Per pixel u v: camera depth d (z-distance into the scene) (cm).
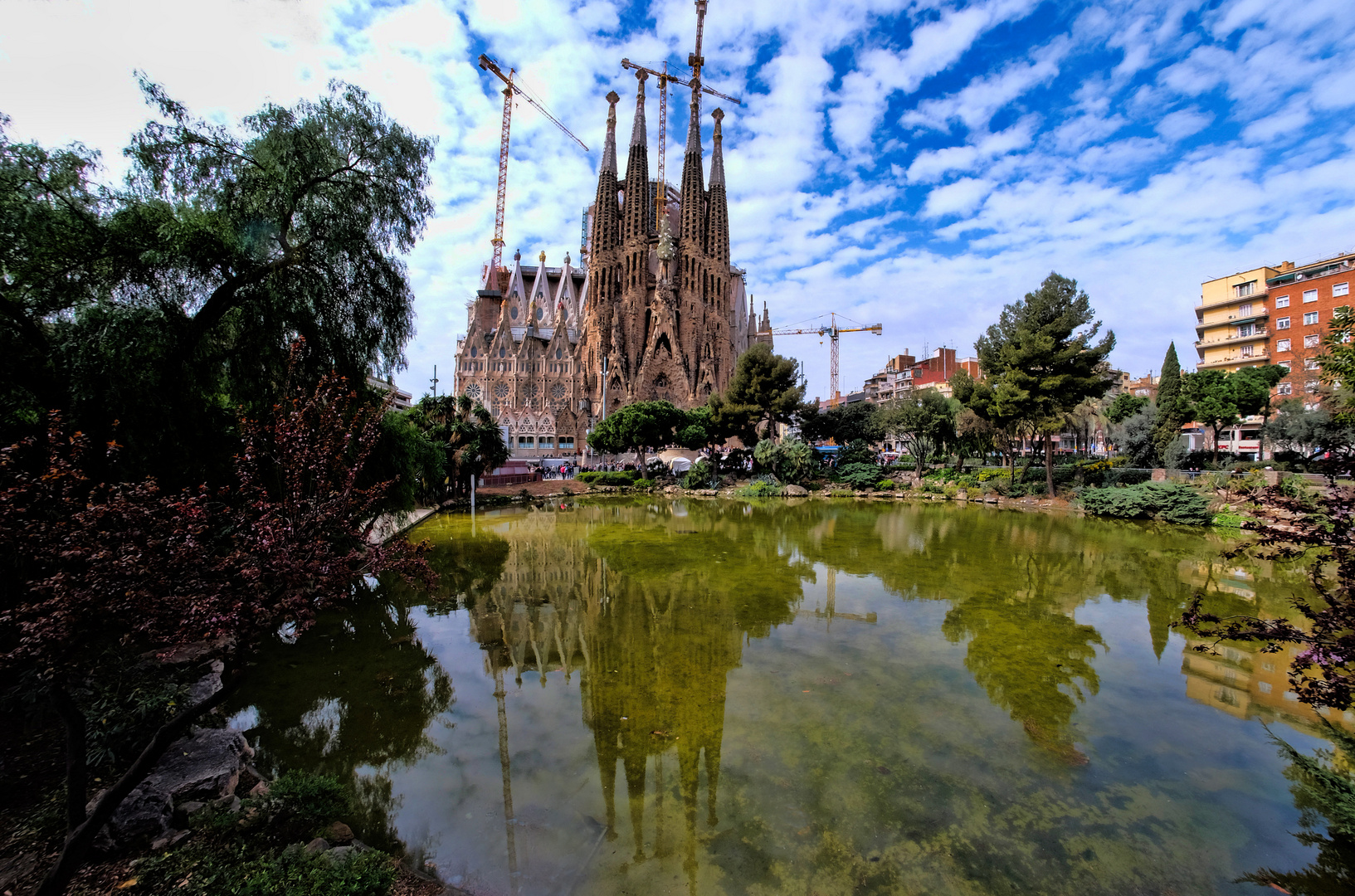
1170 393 4959
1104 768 791
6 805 652
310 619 536
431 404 3853
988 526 2992
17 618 510
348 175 1416
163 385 1162
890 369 13062
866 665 1163
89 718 737
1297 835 656
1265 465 3975
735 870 599
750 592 1720
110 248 1106
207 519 555
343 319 1459
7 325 983
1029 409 3800
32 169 1040
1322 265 6588
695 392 9250
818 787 746
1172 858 618
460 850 638
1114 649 1248
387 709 991
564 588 1775
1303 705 980
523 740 878
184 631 488
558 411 8625
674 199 11125
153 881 547
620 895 564
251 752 830
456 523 3228
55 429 545
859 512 3675
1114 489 3316
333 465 655
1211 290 7606
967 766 796
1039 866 605
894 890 570
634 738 880
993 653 1225
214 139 1259
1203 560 2103
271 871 543
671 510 3844
